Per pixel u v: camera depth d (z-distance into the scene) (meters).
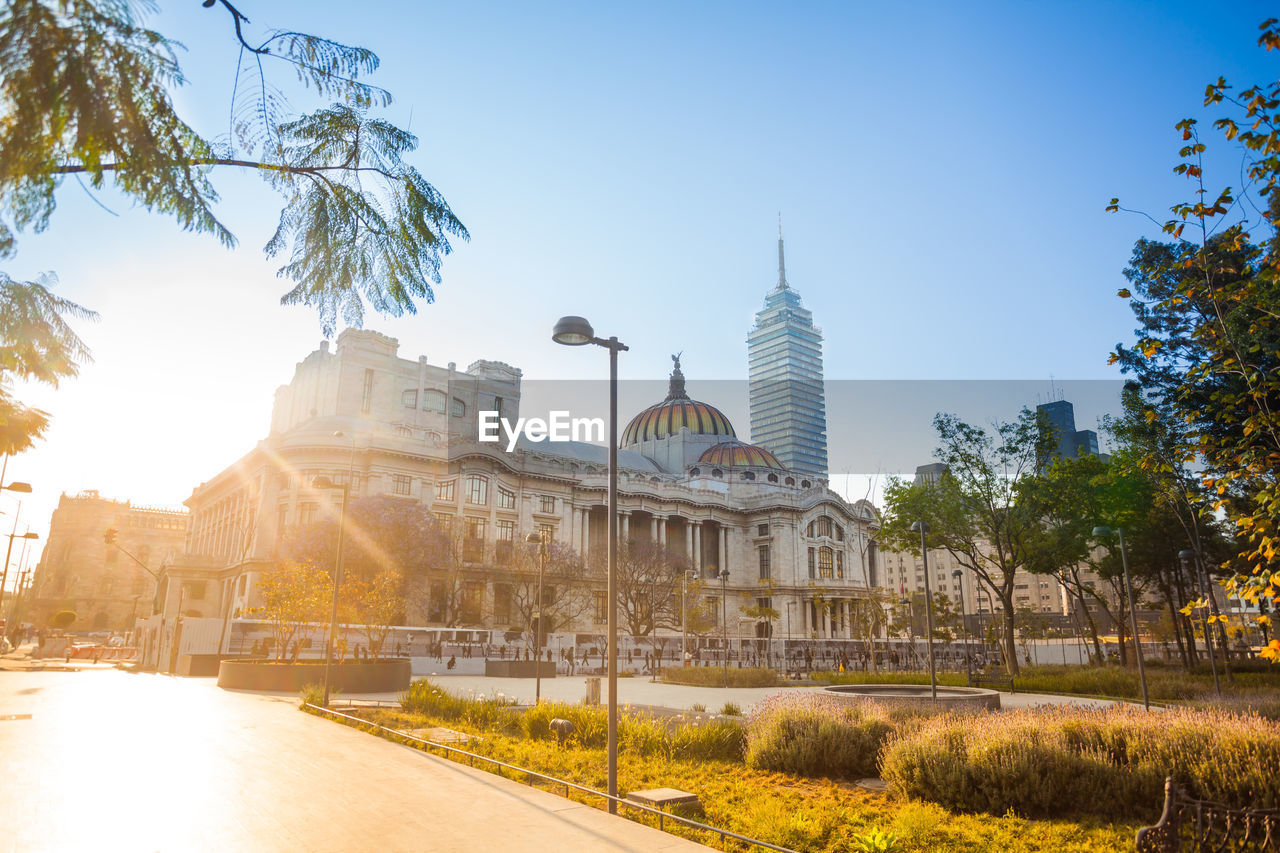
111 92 4.25
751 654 77.19
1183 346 28.77
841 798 13.70
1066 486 48.44
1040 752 12.74
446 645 60.00
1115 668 47.09
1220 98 10.20
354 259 6.12
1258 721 13.13
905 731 15.80
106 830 9.91
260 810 11.20
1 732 18.14
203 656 44.38
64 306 6.20
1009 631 48.94
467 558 82.25
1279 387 11.36
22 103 4.11
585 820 10.98
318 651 55.34
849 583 116.81
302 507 77.44
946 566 167.62
